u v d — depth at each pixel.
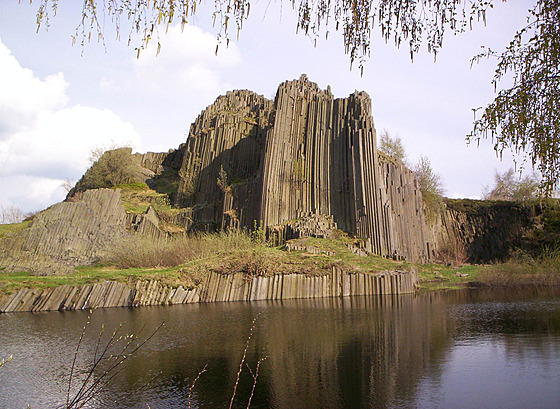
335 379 11.72
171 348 15.58
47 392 11.09
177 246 40.69
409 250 52.75
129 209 60.00
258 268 32.62
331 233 47.03
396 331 18.00
